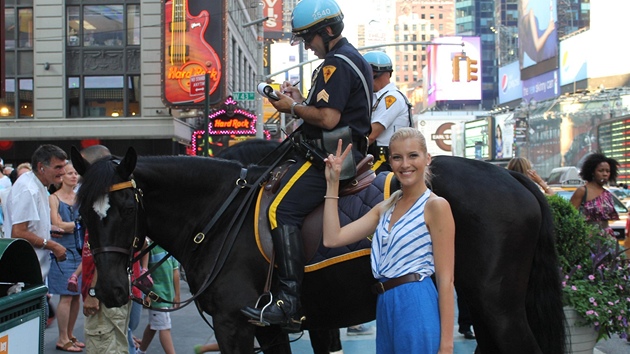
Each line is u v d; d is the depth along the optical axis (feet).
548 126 184.65
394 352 10.75
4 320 10.84
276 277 12.54
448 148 266.36
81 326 26.23
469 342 22.98
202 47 79.61
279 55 208.13
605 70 216.54
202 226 13.03
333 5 13.06
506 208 12.61
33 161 19.51
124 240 12.14
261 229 12.46
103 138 82.84
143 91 83.15
